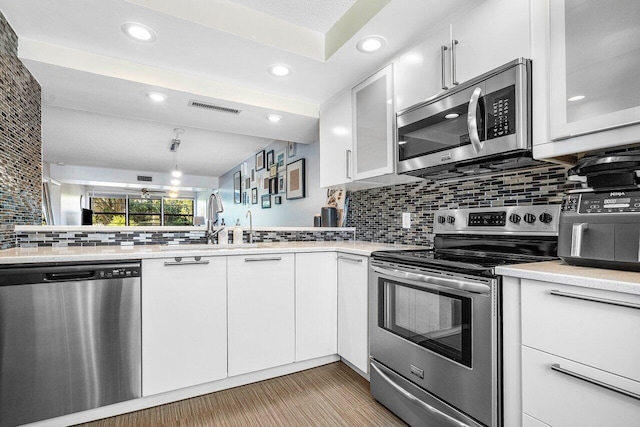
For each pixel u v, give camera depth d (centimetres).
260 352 205
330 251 232
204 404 183
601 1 111
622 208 104
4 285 148
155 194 915
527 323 112
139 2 158
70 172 671
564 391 101
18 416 150
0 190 173
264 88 252
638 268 100
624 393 87
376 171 214
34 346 152
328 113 270
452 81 162
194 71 225
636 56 102
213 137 454
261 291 206
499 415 122
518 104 132
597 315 94
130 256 170
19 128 192
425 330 153
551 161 138
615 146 113
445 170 181
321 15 195
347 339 220
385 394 177
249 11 188
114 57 206
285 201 420
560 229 121
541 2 128
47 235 206
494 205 186
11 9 160
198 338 187
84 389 161
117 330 168
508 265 123
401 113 193
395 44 193
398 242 255
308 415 173
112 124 401
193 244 243
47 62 190
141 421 167
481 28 150
